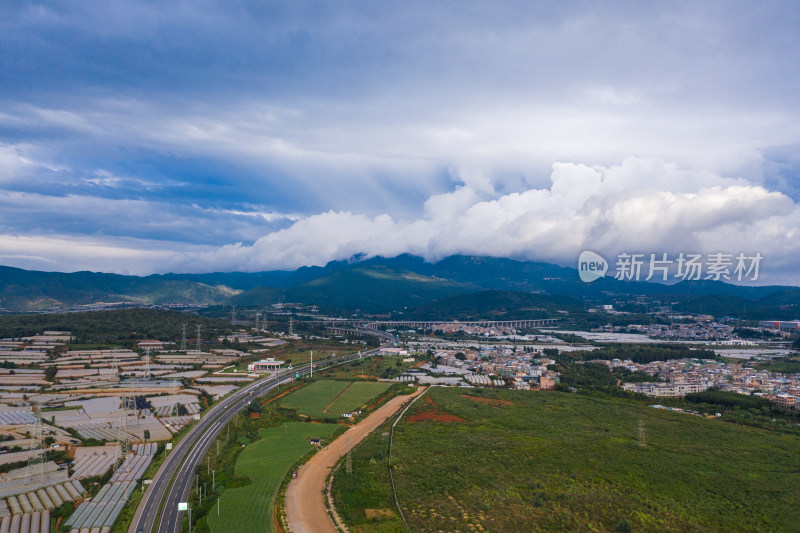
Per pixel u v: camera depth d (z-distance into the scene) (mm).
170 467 171750
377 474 157625
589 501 137375
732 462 169000
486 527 123688
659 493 143875
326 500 141750
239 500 141375
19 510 136750
